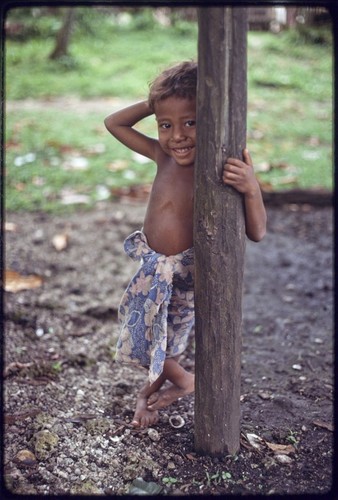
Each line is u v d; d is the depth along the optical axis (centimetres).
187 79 232
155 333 253
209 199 231
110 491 245
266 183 599
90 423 283
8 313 391
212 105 222
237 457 260
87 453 266
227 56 218
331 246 513
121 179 622
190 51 1131
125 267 471
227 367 248
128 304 264
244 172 227
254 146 715
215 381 249
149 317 255
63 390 318
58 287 436
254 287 450
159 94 234
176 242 252
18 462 258
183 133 236
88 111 833
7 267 457
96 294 430
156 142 260
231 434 257
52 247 495
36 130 738
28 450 266
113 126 260
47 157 664
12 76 979
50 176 620
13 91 909
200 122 226
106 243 505
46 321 390
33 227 527
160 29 1259
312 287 448
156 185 257
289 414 300
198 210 234
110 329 389
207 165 228
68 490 244
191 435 279
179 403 309
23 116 793
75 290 432
